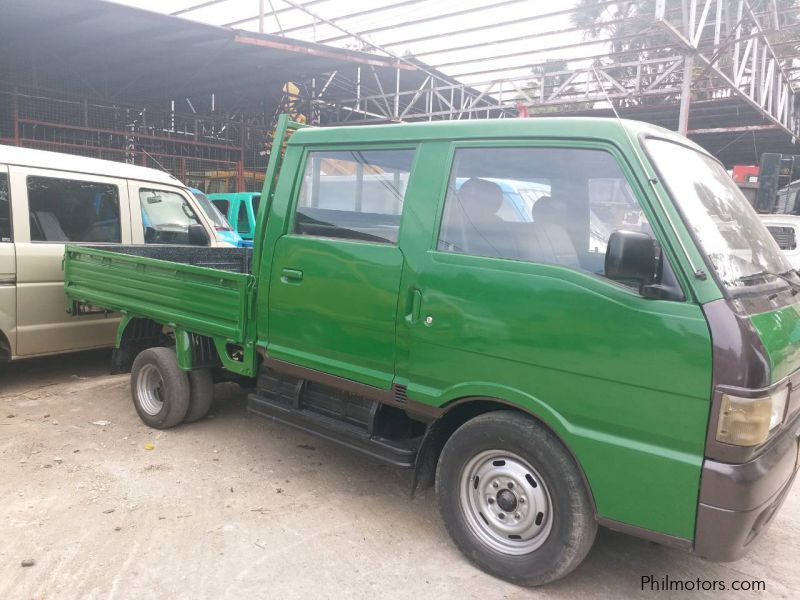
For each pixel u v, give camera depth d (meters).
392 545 3.60
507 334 3.10
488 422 3.21
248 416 5.64
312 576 3.27
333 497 4.17
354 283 3.71
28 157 6.09
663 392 2.69
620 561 3.54
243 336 4.30
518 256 3.18
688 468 2.64
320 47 13.93
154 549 3.46
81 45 13.88
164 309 4.95
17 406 5.74
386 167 3.70
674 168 3.11
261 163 20.00
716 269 2.74
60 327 6.19
